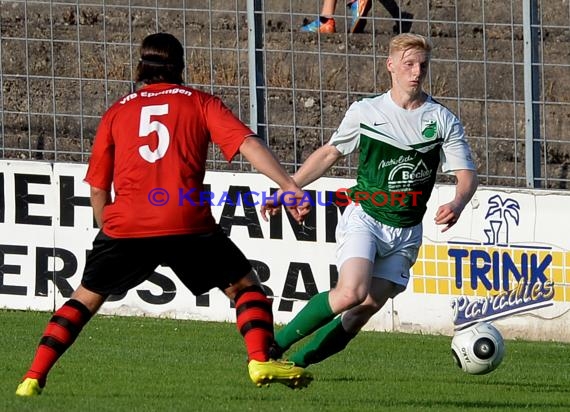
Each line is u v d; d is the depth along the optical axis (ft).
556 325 130.82
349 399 74.64
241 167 138.51
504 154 152.05
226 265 65.26
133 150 63.93
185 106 64.44
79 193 126.21
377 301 77.87
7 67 153.69
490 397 79.00
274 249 127.75
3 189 125.18
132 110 64.69
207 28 158.92
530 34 138.62
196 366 90.79
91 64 153.58
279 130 148.87
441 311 128.98
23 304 125.18
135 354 97.35
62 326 67.26
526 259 130.62
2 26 156.04
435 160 78.13
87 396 71.10
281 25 162.81
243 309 65.26
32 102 150.00
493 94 157.28
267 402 71.15
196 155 64.18
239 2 161.48
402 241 77.61
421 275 128.98
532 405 75.36
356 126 77.61
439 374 93.20
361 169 78.23
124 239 64.18
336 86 154.92
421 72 76.89
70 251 125.80
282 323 127.34
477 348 86.84
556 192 131.34
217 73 151.94
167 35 67.31
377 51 158.30
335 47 157.99
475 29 163.73
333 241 128.47
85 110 149.69
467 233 129.80
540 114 151.43
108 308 125.80
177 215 63.57
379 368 95.91
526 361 108.47
